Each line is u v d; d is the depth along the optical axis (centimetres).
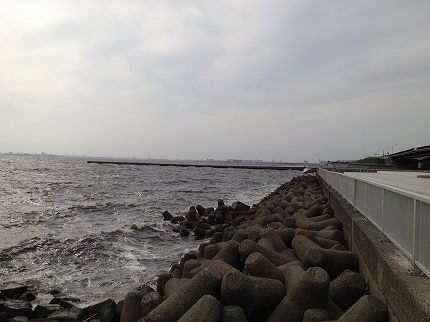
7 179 5734
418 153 4675
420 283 391
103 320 688
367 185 730
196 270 675
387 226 559
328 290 498
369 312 447
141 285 999
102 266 1195
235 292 478
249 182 6306
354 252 721
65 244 1445
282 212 1517
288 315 494
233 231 1233
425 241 397
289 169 12219
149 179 6128
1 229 1777
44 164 13862
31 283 1019
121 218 2223
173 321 486
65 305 802
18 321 697
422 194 416
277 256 704
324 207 1393
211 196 3797
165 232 1797
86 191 3956
